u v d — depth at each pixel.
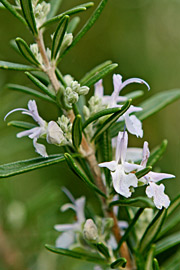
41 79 0.27
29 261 0.33
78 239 0.26
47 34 0.51
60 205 0.35
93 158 0.25
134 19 0.56
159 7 0.57
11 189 0.34
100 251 0.25
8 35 0.52
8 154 0.35
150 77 0.55
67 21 0.24
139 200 0.24
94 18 0.25
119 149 0.24
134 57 0.56
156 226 0.25
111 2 0.56
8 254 0.33
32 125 0.26
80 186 0.48
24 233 0.33
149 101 0.27
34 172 0.44
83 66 0.55
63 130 0.25
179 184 0.50
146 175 0.24
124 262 0.24
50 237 0.33
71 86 0.25
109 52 0.56
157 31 0.57
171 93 0.27
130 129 0.24
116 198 0.26
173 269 0.27
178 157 0.52
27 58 0.25
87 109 0.26
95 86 0.26
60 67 0.54
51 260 0.33
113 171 0.24
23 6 0.24
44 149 0.24
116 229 0.26
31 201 0.33
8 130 0.34
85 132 0.26
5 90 0.34
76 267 0.34
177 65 0.56
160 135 0.54
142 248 0.25
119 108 0.24
